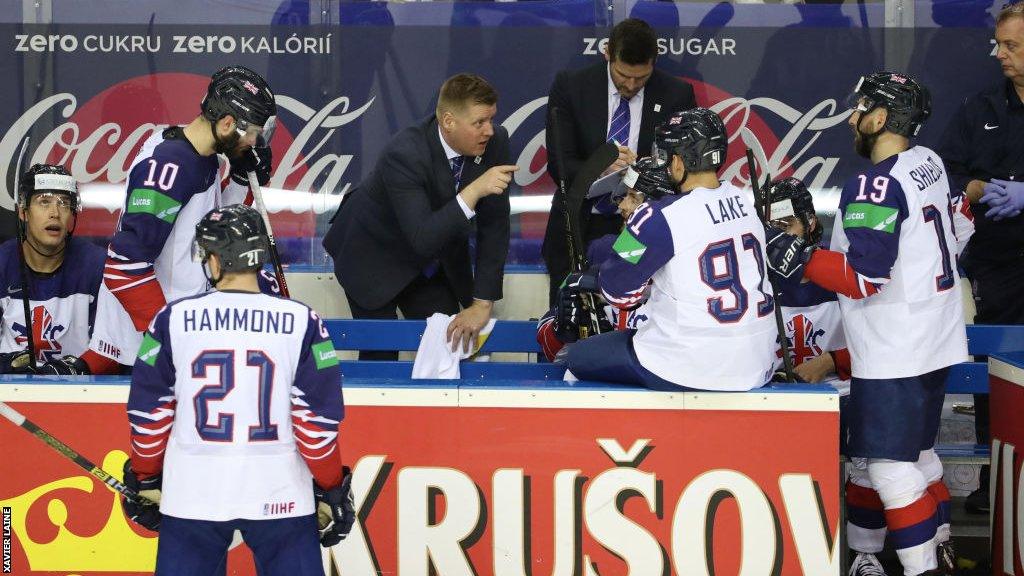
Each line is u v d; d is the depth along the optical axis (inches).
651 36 788.6
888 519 592.7
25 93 892.6
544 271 890.1
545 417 552.7
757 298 539.8
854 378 591.8
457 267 769.6
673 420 549.0
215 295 448.1
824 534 548.7
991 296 815.1
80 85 893.8
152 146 557.3
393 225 749.3
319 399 444.1
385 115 909.2
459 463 555.8
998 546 627.5
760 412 546.3
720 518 551.5
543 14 903.7
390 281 759.1
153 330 443.8
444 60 907.4
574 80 835.4
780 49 910.4
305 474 454.9
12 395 556.7
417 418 555.2
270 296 452.1
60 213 655.8
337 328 731.4
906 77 577.6
